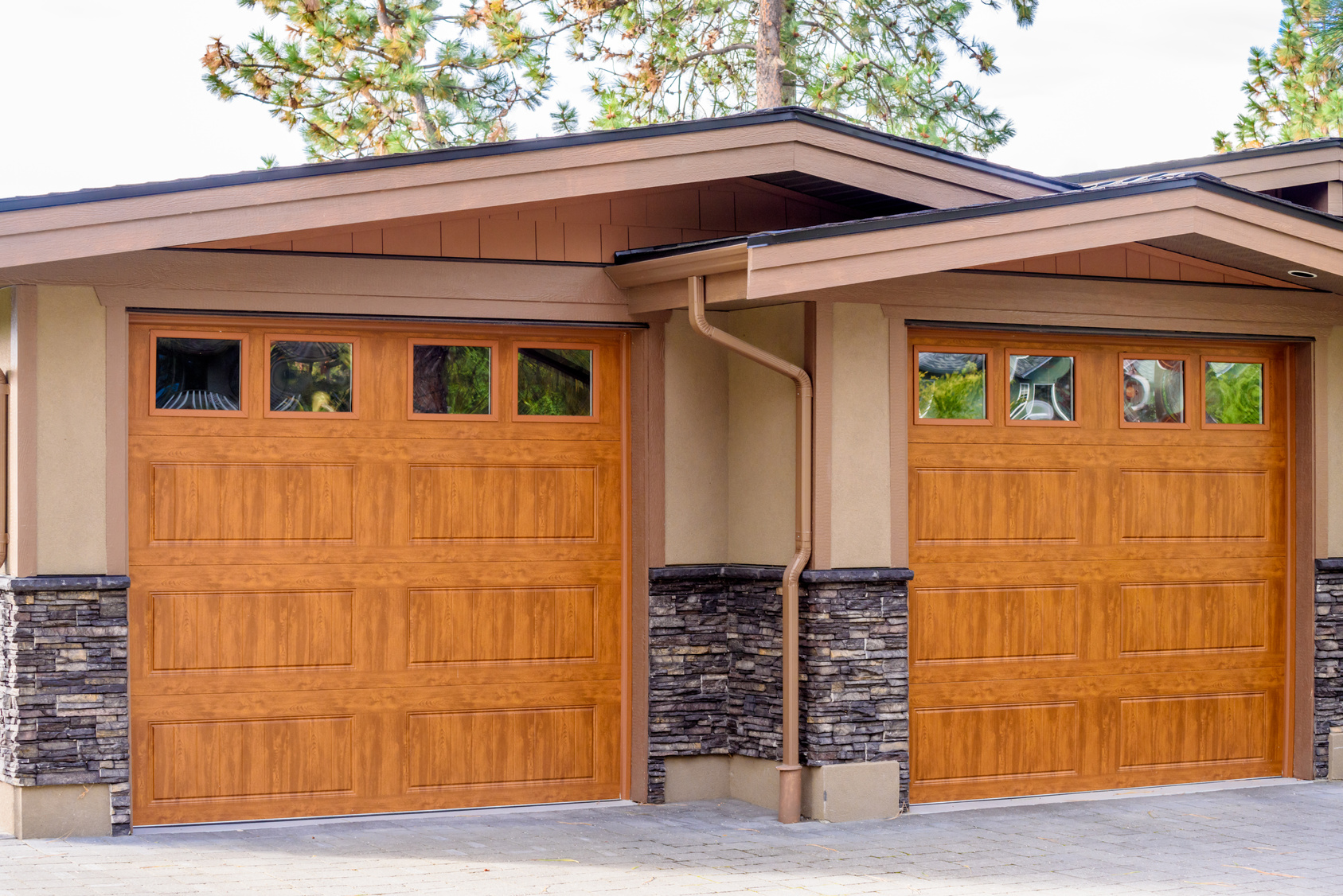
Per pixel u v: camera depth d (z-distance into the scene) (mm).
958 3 21125
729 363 9141
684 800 8992
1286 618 10016
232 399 8328
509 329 8812
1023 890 6941
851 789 8539
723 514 9109
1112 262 9383
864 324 8742
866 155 8773
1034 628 9375
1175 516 9789
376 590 8562
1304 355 9961
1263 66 25984
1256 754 9969
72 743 7766
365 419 8562
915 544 9086
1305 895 6887
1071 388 9531
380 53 20516
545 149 8055
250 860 7312
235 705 8297
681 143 8320
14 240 7074
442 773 8672
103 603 7828
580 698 8938
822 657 8516
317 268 8250
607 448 9016
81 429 7836
